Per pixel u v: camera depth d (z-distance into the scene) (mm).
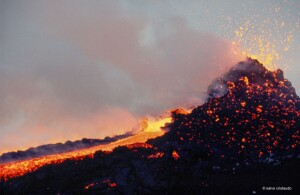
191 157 32625
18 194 29453
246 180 28109
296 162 29969
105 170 31359
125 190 28234
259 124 36906
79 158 34438
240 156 33000
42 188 29766
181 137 36906
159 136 38938
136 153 33938
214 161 32375
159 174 30312
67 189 29109
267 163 31016
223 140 35469
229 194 26562
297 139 34469
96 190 28297
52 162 34469
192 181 28984
